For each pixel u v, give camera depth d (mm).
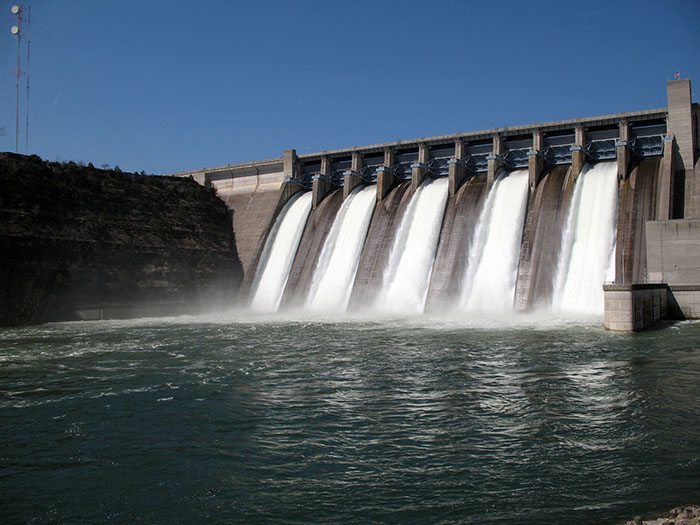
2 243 51531
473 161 61031
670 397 19828
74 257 56281
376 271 57500
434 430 17219
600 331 35469
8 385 24625
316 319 49844
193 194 72750
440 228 56531
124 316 57688
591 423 17297
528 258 49688
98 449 16406
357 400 20938
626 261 45188
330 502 12547
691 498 12047
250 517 11992
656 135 52000
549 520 11312
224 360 29750
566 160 55844
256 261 68250
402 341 34375
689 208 46375
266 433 17422
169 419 19156
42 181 57406
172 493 13320
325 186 70062
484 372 24766
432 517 11656
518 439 16156
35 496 13359
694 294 39125
